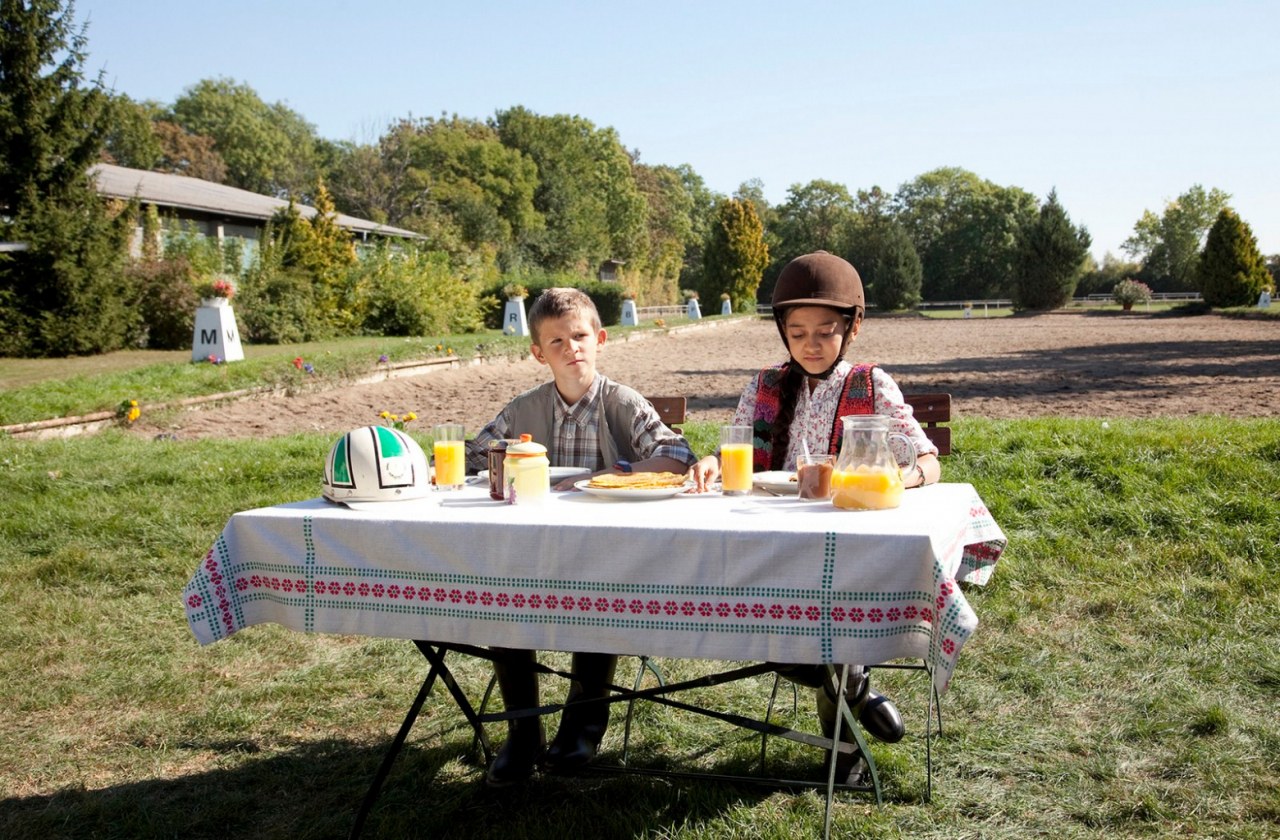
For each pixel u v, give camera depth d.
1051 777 2.75
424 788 2.82
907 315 56.59
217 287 14.55
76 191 17.41
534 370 17.52
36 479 6.82
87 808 2.76
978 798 2.64
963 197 87.50
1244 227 42.56
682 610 1.97
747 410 3.04
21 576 4.99
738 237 49.34
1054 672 3.49
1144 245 98.94
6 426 9.04
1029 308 54.25
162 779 2.96
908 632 1.89
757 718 3.26
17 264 16.83
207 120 71.56
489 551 2.07
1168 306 49.47
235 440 8.54
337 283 23.47
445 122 69.00
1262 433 6.18
